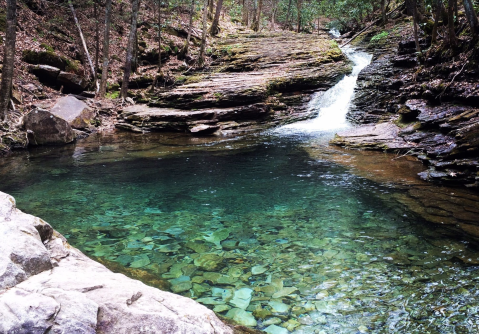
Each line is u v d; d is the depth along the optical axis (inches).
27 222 111.8
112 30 819.4
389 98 514.9
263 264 157.4
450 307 121.5
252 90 576.4
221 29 1095.0
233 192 265.1
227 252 170.2
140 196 258.8
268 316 118.1
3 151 399.2
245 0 1433.3
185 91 608.1
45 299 74.1
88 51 720.3
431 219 199.0
